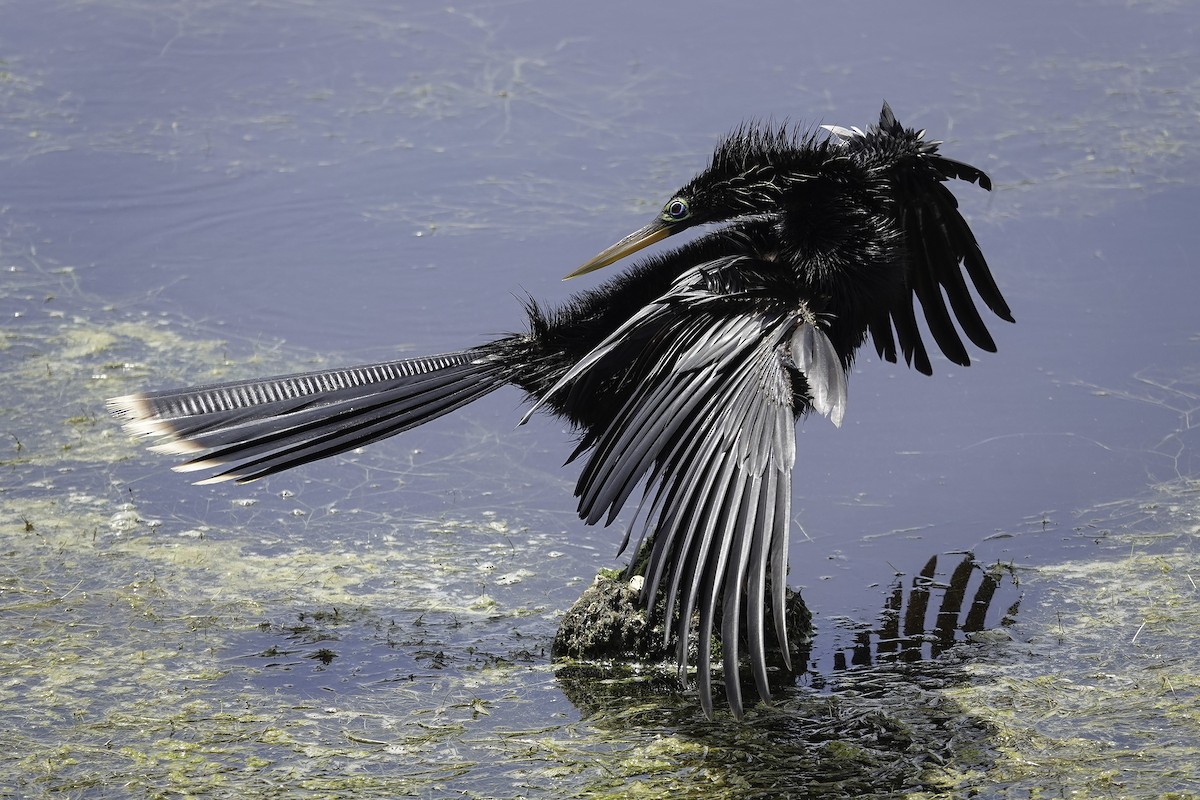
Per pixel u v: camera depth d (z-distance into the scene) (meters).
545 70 19.09
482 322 14.16
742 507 7.71
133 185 16.81
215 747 8.65
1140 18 20.22
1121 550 10.67
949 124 17.45
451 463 12.39
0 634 9.89
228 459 9.34
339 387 9.72
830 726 8.77
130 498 11.77
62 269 15.41
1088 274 14.58
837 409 7.94
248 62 19.45
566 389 9.98
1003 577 10.43
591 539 11.25
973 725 8.72
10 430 12.72
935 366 13.37
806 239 9.59
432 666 9.58
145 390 13.12
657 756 8.51
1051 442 12.08
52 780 8.30
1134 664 9.30
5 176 16.94
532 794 8.14
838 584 10.45
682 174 16.62
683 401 8.45
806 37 19.67
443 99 18.48
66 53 19.64
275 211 16.34
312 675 9.46
